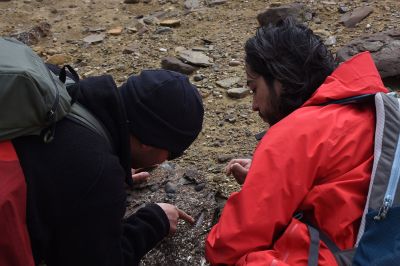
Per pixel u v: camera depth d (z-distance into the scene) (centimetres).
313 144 188
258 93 212
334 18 502
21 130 167
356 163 190
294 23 211
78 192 171
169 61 448
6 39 190
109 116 184
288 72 202
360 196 187
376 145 186
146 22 537
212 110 395
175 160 346
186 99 195
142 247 204
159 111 190
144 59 475
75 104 181
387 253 168
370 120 195
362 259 172
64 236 175
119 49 496
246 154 346
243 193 187
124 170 192
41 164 169
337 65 214
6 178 164
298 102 206
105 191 174
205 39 490
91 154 173
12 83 161
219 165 337
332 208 187
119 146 187
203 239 253
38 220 170
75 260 178
